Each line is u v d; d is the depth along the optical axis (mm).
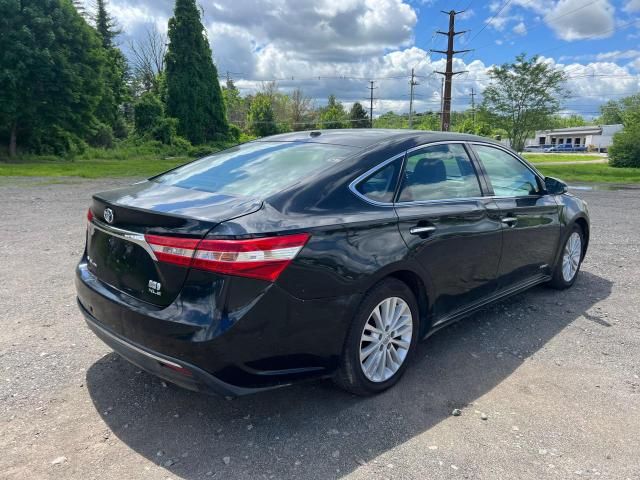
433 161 3639
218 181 3225
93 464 2471
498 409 3053
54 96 26094
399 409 3035
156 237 2568
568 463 2557
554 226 4816
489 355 3797
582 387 3332
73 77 26062
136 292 2730
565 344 4008
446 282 3547
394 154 3371
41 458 2500
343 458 2562
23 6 24688
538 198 4645
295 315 2623
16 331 3957
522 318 4555
